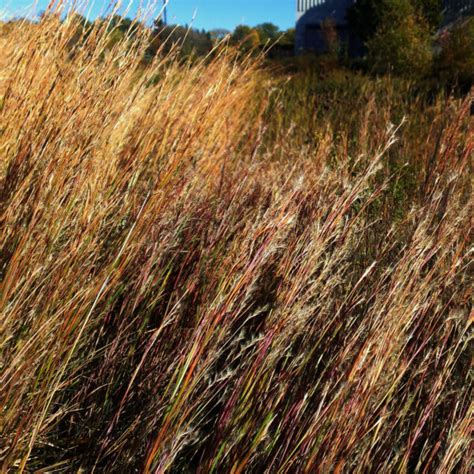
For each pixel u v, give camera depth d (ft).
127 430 4.74
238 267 5.48
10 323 4.58
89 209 5.91
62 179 5.65
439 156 11.34
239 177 8.86
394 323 4.92
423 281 5.80
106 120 6.72
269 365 4.82
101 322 5.84
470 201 7.54
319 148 13.12
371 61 43.45
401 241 7.17
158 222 6.48
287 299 5.20
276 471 4.56
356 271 6.76
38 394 4.45
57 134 5.86
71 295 5.04
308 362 5.47
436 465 5.01
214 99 9.48
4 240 5.13
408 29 43.52
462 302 6.35
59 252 5.39
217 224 7.07
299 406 4.67
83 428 5.09
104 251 6.30
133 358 5.72
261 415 4.73
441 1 68.23
